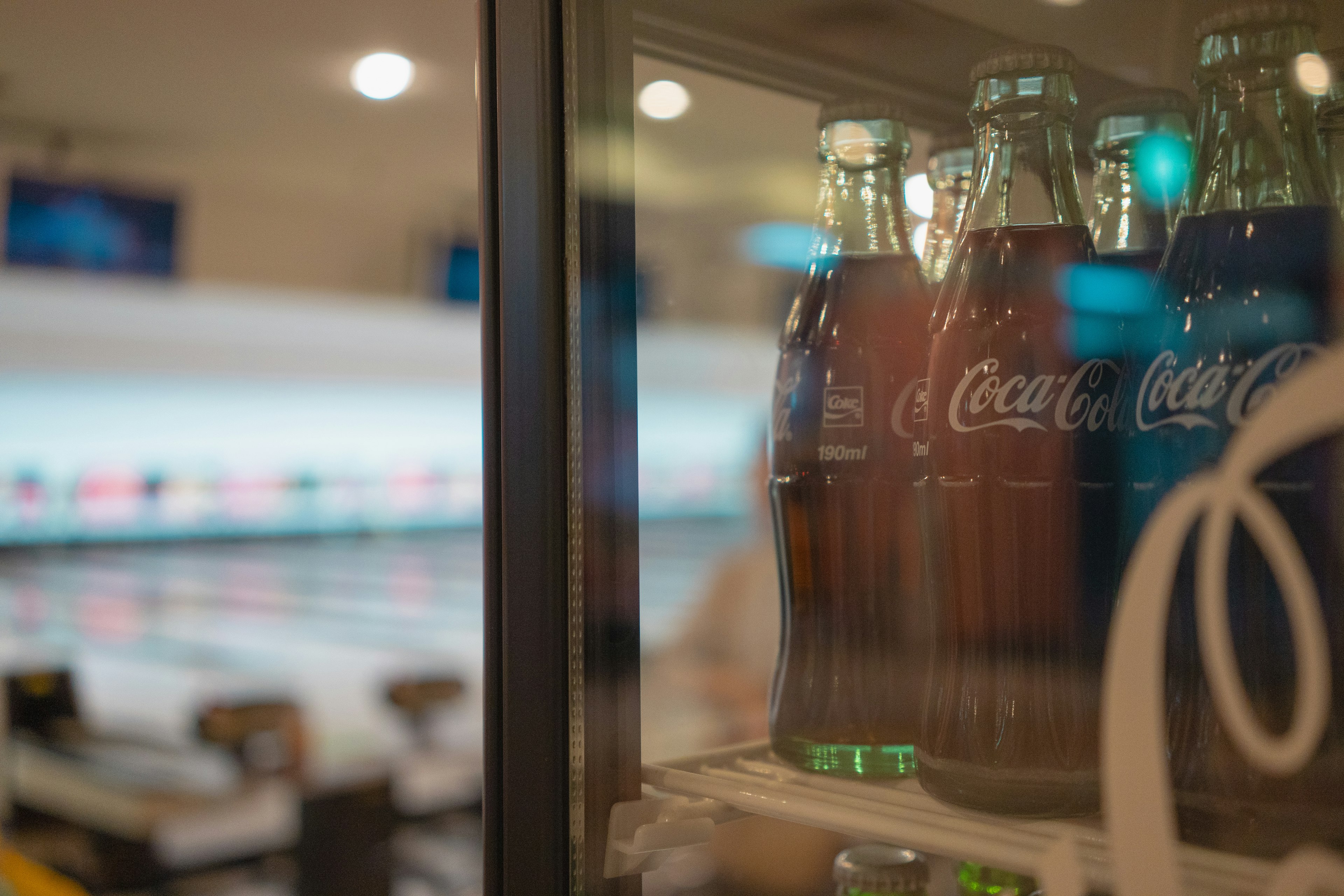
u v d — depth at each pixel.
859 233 0.56
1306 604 0.32
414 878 3.59
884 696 0.52
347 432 9.52
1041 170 0.44
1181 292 0.38
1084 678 0.41
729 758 0.57
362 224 6.17
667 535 0.59
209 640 7.26
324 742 4.57
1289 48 0.37
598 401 0.53
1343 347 0.32
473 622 7.95
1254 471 0.33
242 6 2.70
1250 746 0.33
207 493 9.18
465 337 7.46
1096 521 0.41
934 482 0.46
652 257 0.66
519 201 0.54
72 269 5.60
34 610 7.67
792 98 0.74
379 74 3.25
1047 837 0.38
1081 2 0.48
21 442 8.20
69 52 3.14
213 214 5.66
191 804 3.43
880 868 0.52
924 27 0.55
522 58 0.54
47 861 3.32
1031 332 0.43
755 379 0.70
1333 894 0.31
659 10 0.55
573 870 0.52
